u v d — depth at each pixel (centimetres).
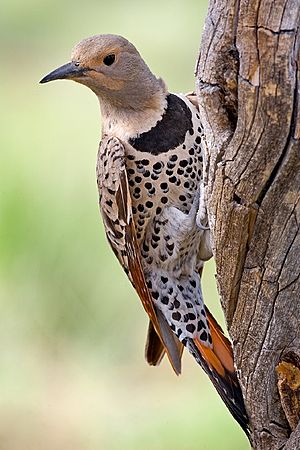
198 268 932
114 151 889
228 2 678
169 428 1363
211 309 1434
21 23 2108
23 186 1547
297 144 678
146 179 892
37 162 1619
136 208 901
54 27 2106
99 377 1484
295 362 743
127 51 890
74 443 1385
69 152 1659
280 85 666
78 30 2088
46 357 1501
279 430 765
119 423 1400
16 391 1473
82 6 2166
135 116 893
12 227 1509
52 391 1473
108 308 1508
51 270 1509
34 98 1878
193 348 898
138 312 1509
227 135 703
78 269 1509
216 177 715
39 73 1966
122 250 934
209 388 1423
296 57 662
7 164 1583
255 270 730
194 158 890
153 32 2002
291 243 713
